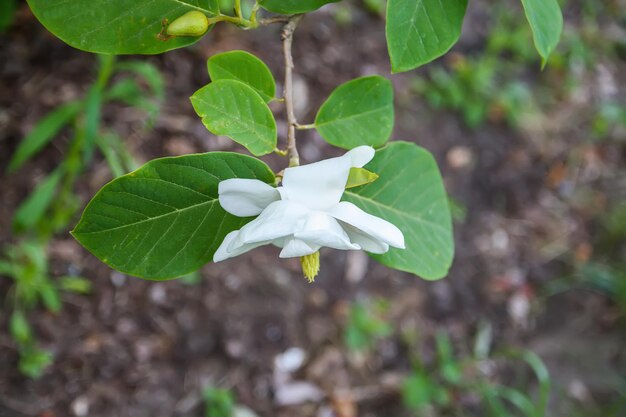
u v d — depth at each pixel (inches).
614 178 43.5
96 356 27.5
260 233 11.5
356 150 12.5
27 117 28.5
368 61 37.6
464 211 38.8
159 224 12.7
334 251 34.3
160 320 29.2
